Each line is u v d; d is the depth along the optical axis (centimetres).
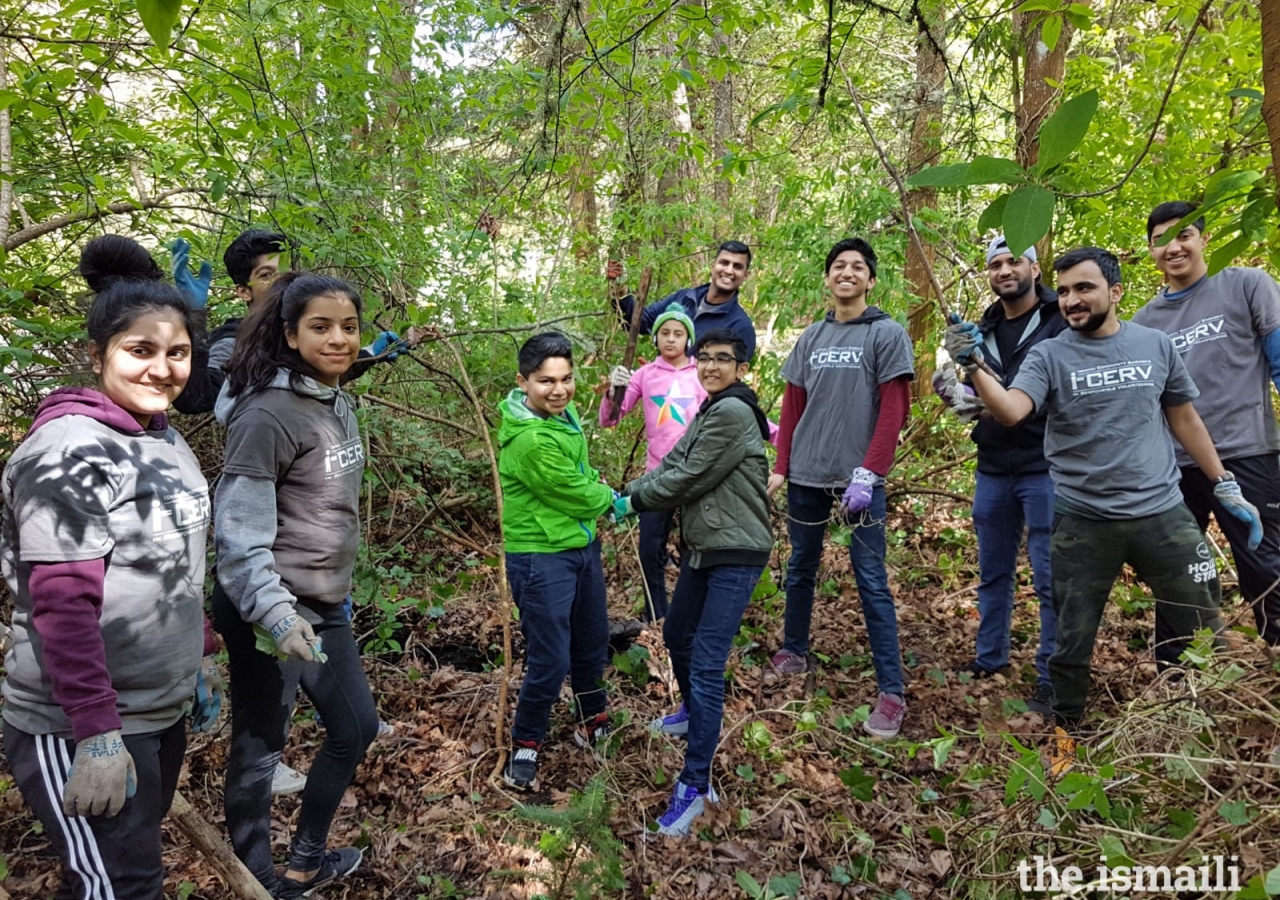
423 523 445
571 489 270
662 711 329
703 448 262
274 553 206
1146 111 428
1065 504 278
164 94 380
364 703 221
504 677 303
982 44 271
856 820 259
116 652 154
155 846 165
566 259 579
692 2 323
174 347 164
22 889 221
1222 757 172
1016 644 392
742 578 266
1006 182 111
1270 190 139
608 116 412
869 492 318
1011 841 192
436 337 339
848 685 353
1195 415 276
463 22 440
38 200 370
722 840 252
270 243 283
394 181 451
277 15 379
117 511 153
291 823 259
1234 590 387
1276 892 121
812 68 308
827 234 450
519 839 249
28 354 243
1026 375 276
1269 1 113
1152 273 504
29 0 303
